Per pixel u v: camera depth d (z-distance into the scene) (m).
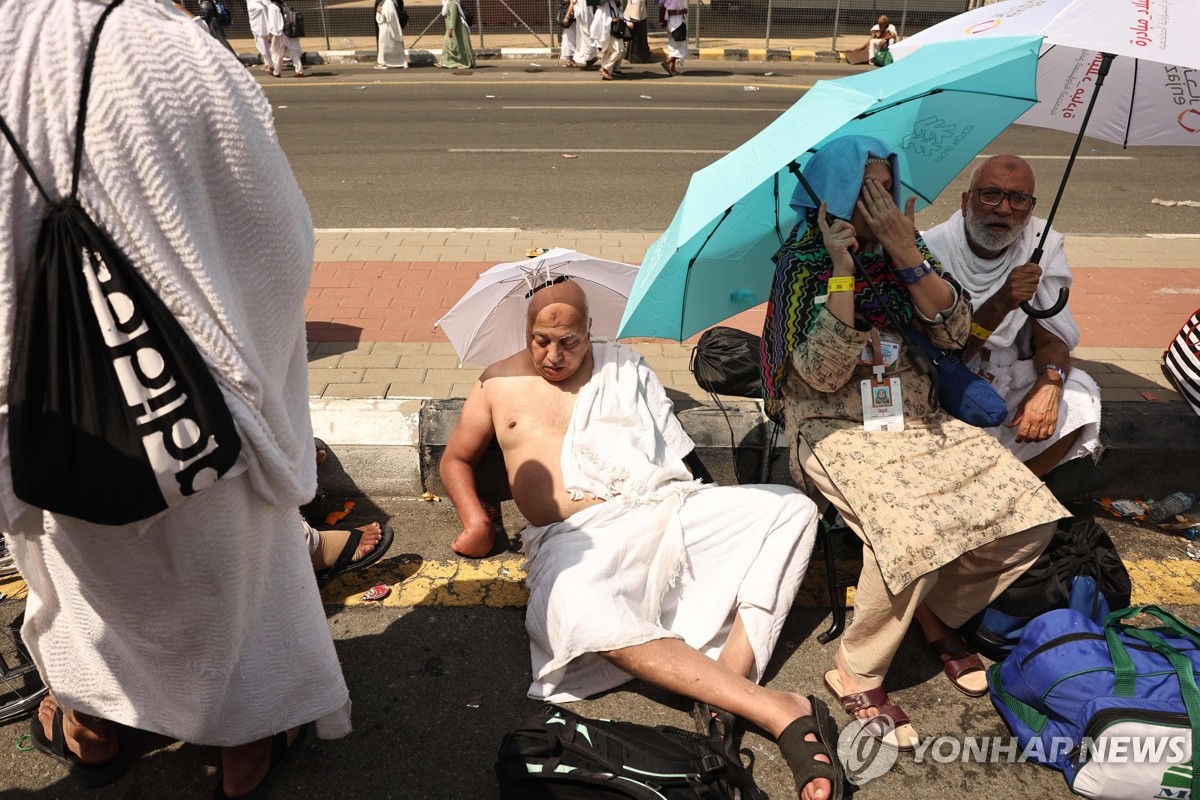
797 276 2.63
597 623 2.55
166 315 1.57
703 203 2.45
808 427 2.76
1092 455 3.45
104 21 1.48
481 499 3.63
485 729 2.58
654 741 2.31
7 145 1.44
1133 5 2.53
